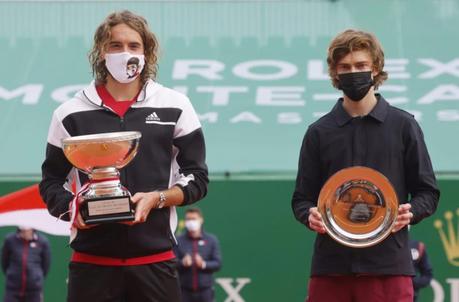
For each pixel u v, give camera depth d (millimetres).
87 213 6285
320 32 23047
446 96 20734
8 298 16359
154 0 23797
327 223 7113
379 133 7254
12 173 18203
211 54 22406
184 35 22984
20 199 10320
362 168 7062
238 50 22547
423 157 7254
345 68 7164
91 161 6301
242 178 17250
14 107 20656
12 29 23188
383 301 7211
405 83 21172
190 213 15711
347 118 7297
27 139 19594
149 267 6551
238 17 23484
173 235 6672
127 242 6469
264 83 21406
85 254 6543
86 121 6605
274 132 19703
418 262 15484
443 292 16688
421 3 23719
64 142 6254
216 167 18344
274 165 18453
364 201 7086
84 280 6543
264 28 23188
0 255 16969
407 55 22125
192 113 6738
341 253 7203
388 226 7051
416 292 15508
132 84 6684
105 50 6531
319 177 7422
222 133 19672
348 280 7266
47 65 22094
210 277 15773
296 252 17062
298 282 17031
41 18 23469
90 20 23484
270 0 23781
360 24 23094
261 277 17031
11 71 21875
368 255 7164
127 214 6297
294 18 23438
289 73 21734
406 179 7348
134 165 6543
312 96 20922
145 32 6621
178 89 21094
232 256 17062
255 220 17125
